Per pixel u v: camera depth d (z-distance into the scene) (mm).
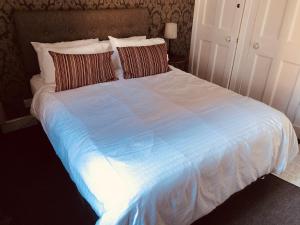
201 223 1655
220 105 1928
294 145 1904
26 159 2186
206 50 3461
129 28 2840
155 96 2051
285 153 1810
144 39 2688
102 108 1832
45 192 1872
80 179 1354
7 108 2453
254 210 1783
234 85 3248
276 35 2670
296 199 1903
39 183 1949
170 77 2482
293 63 2604
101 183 1211
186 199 1273
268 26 2713
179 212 1262
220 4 3088
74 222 1651
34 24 2219
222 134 1541
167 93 2127
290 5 2486
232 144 1484
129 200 1100
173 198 1214
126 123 1637
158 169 1232
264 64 2859
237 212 1759
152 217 1152
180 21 3383
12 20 2188
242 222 1684
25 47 2254
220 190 1458
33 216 1682
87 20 2498
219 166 1400
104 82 2270
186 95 2100
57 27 2346
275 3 2596
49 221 1651
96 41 2502
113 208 1106
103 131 1541
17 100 2473
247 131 1607
